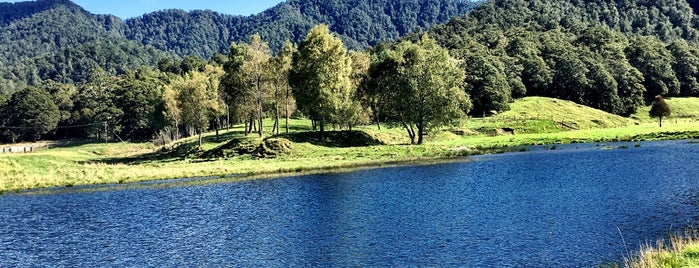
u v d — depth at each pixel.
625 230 29.98
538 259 25.52
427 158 75.94
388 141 97.31
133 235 35.09
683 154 66.44
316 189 51.12
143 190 56.78
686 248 22.08
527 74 181.62
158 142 143.62
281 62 96.38
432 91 87.25
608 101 163.88
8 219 42.56
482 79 154.00
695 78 185.50
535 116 140.62
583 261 24.88
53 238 35.31
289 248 29.94
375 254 27.77
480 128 119.31
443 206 39.44
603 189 43.50
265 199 46.66
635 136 93.88
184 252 30.31
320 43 90.19
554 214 34.88
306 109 92.50
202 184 59.38
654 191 41.53
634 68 176.12
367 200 43.53
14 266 29.03
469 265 25.14
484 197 42.47
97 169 74.25
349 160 74.69
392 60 94.19
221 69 135.62
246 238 32.75
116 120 180.38
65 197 54.12
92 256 30.44
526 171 57.31
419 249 28.23
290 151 82.94
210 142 105.75
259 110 97.88
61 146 170.62
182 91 97.75
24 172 75.19
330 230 33.59
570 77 173.75
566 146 86.06
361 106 103.06
